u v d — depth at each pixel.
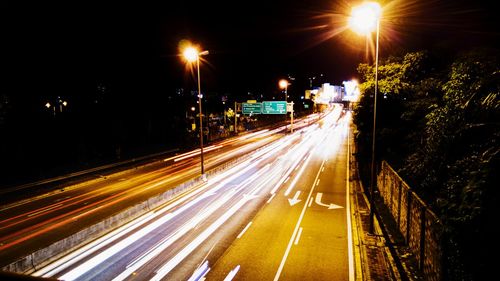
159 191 28.14
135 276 13.43
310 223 19.86
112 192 28.14
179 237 17.55
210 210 22.34
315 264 14.66
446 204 10.58
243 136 71.75
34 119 41.00
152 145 54.06
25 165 35.81
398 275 13.41
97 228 17.44
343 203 24.17
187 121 63.28
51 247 14.65
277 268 14.30
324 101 141.50
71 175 34.31
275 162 42.00
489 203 8.43
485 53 13.93
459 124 12.65
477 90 11.17
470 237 8.83
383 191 24.83
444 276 10.66
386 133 26.73
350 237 17.72
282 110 63.81
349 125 89.25
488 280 8.22
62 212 22.64
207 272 13.87
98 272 13.70
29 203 25.20
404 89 23.72
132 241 16.94
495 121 10.91
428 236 12.71
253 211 22.19
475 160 10.60
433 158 14.45
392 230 18.41
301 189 28.38
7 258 15.48
